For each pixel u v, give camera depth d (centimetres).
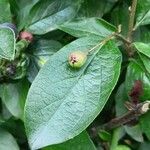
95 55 15
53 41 16
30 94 14
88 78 15
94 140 18
